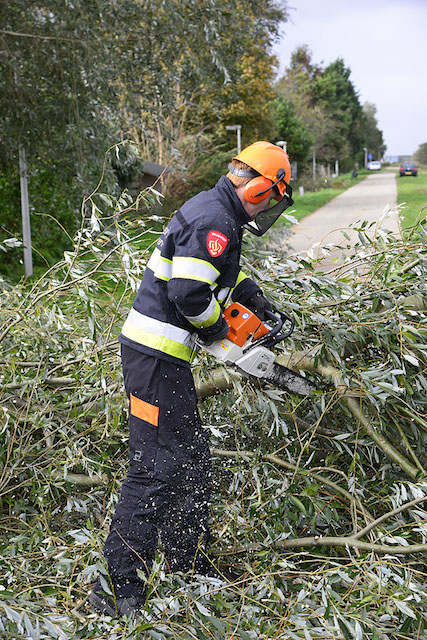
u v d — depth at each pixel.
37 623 1.78
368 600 1.88
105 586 2.04
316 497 2.33
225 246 2.04
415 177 56.69
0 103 7.88
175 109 8.12
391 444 2.54
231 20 7.87
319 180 37.06
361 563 2.00
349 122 74.12
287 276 2.74
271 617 1.99
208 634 1.89
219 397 2.80
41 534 2.30
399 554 2.23
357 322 2.59
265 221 2.34
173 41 7.43
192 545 2.29
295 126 37.97
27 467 2.55
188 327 2.16
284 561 2.10
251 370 2.21
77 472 2.75
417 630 1.95
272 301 2.67
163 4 7.22
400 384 2.52
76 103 7.66
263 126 28.34
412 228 2.76
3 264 8.95
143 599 2.12
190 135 19.89
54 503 2.62
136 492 2.13
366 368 2.53
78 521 2.63
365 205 23.77
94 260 2.95
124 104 7.69
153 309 2.14
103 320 3.26
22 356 3.13
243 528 2.38
